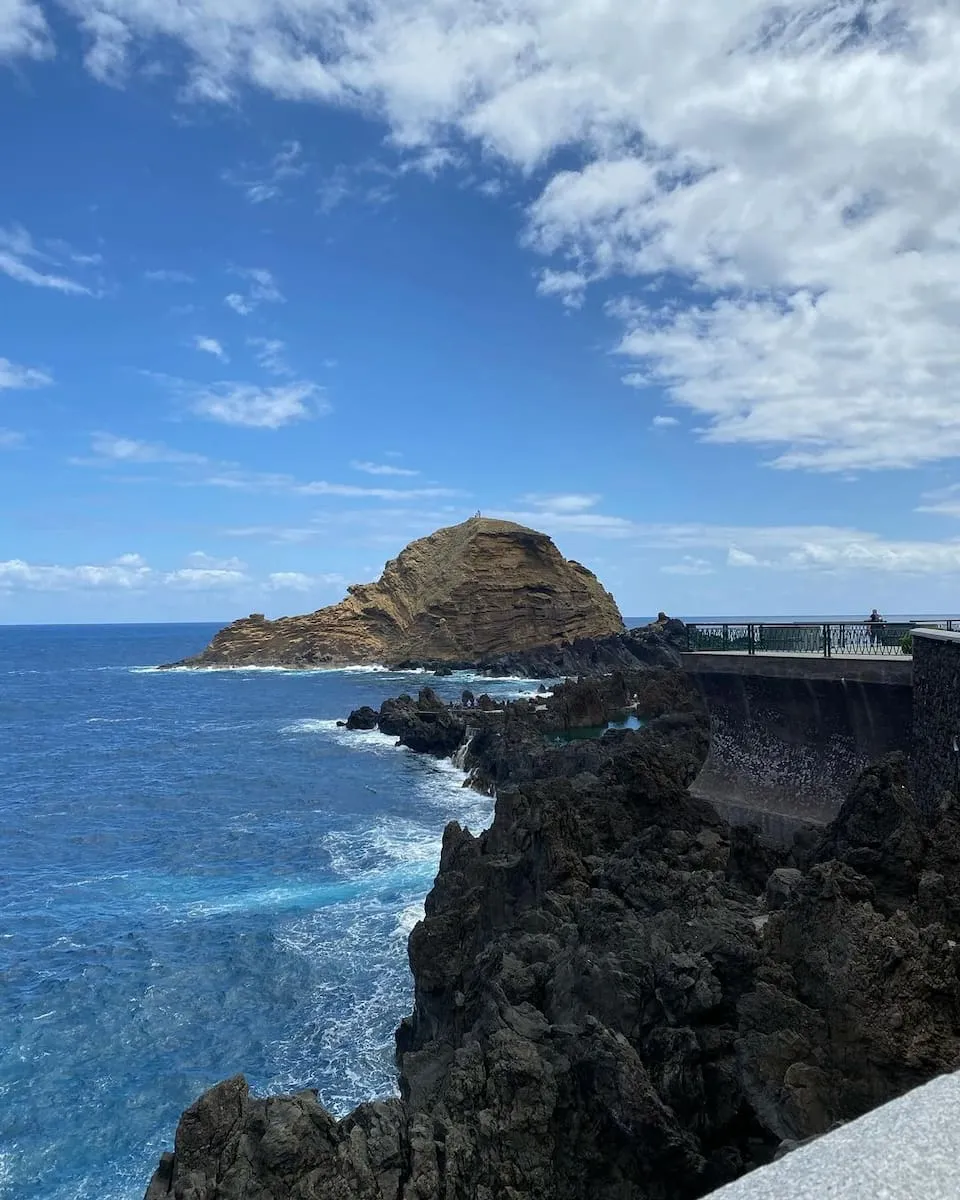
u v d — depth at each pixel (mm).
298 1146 11258
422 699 76562
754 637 24562
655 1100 11648
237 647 161750
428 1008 19469
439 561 156625
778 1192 3271
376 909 29875
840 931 11891
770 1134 12047
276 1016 22750
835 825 17297
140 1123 18406
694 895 17250
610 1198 11820
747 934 14172
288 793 51125
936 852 14648
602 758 40781
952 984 10906
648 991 13836
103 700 110375
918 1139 3430
